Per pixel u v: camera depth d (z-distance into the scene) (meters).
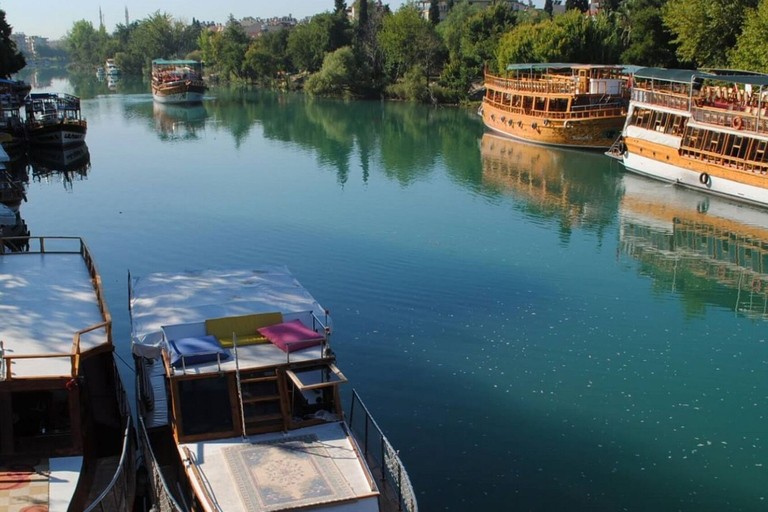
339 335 31.36
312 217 51.12
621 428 24.53
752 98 62.38
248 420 18.36
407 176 67.12
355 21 191.38
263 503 15.92
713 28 90.12
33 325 20.27
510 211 54.06
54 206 54.06
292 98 151.50
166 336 19.64
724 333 32.44
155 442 20.53
